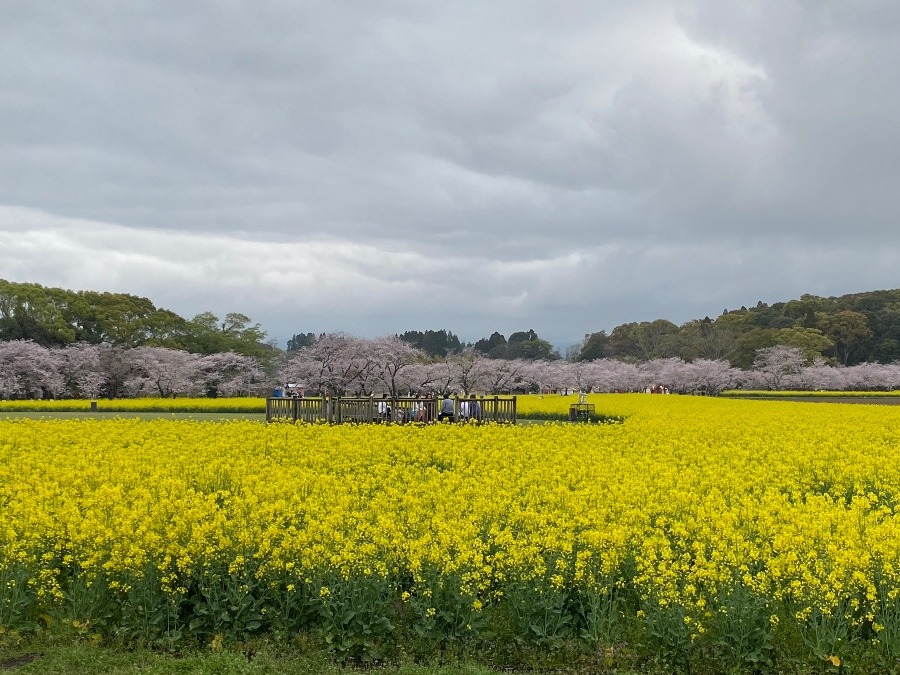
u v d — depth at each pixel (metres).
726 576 8.22
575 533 9.95
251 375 70.00
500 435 22.34
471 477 14.08
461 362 59.66
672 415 32.25
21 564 8.77
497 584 9.18
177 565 8.76
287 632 8.47
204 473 13.98
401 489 13.43
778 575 8.24
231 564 8.62
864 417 31.45
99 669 7.82
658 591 8.27
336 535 8.91
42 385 62.44
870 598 7.95
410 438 21.66
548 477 14.18
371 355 52.94
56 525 9.56
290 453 18.20
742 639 7.84
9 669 7.79
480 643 8.38
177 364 66.38
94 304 75.25
